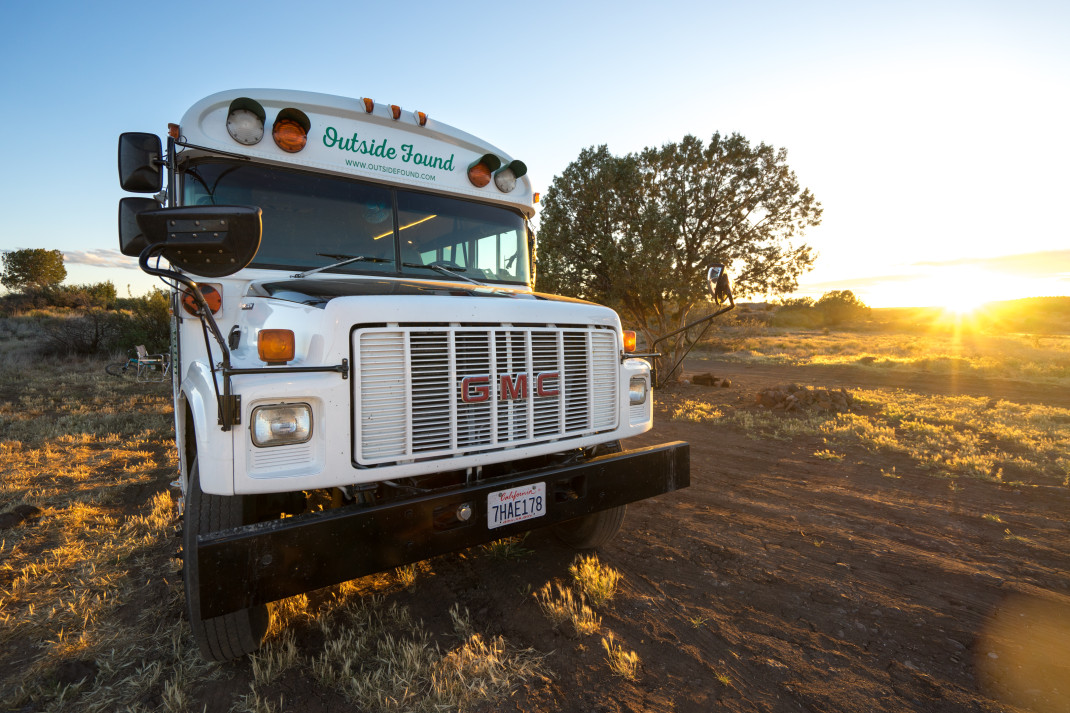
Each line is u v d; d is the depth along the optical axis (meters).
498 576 3.77
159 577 3.75
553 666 2.82
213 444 2.28
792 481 5.90
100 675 2.77
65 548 4.20
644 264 12.34
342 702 2.57
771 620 3.24
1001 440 7.48
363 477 2.47
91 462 6.72
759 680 2.71
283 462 2.35
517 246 4.61
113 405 10.91
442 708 2.49
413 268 3.92
